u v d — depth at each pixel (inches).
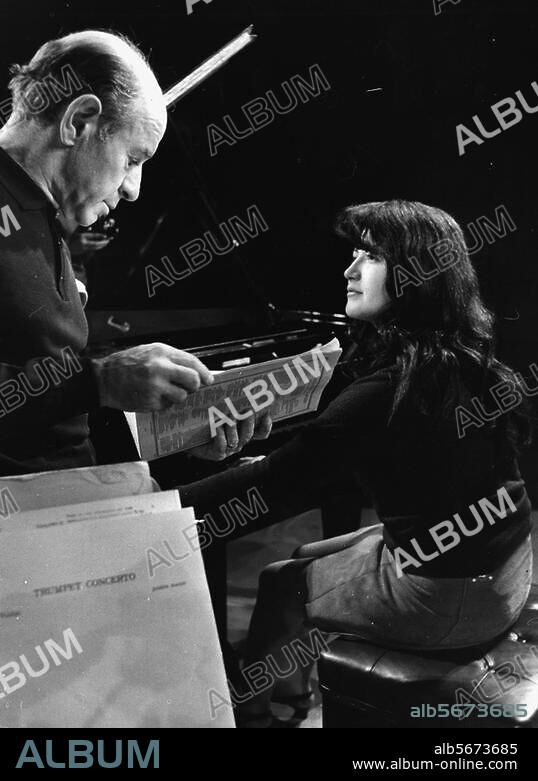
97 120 46.5
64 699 26.2
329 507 91.0
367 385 51.6
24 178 45.9
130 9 123.0
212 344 86.5
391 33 121.9
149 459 43.6
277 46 127.0
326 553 62.8
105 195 50.0
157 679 27.4
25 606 26.0
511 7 115.1
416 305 52.0
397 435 50.9
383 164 130.2
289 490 52.2
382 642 54.4
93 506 28.0
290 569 60.6
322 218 136.5
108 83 45.9
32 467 46.9
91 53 45.7
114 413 62.1
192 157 132.1
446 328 52.5
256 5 124.2
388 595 53.6
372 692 51.7
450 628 51.9
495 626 53.1
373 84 125.8
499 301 126.4
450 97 122.7
